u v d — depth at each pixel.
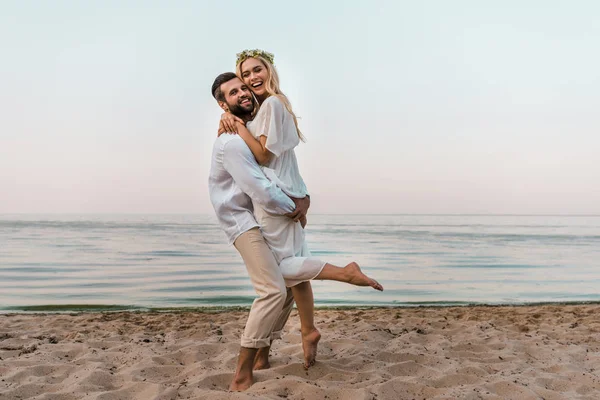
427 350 4.27
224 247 22.70
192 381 3.31
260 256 3.10
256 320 3.12
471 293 9.84
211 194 3.23
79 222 65.00
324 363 3.63
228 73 3.24
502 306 8.02
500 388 3.25
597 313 6.89
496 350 4.36
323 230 47.97
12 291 9.80
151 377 3.51
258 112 3.09
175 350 4.32
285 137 3.16
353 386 3.20
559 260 17.38
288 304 3.46
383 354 3.96
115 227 48.00
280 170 3.23
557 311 7.14
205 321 6.25
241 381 3.16
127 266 14.52
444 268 14.53
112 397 3.03
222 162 3.12
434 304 8.50
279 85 3.29
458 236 36.09
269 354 4.05
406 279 11.95
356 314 6.71
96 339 4.88
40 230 40.25
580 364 3.98
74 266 14.33
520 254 20.06
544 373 3.58
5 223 59.19
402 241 29.06
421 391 3.14
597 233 43.28
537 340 4.78
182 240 28.05
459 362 3.94
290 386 3.11
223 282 11.30
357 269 3.04
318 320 6.04
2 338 5.06
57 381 3.44
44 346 4.44
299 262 3.14
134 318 6.52
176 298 9.12
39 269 13.52
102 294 9.51
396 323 5.84
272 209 3.10
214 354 4.10
